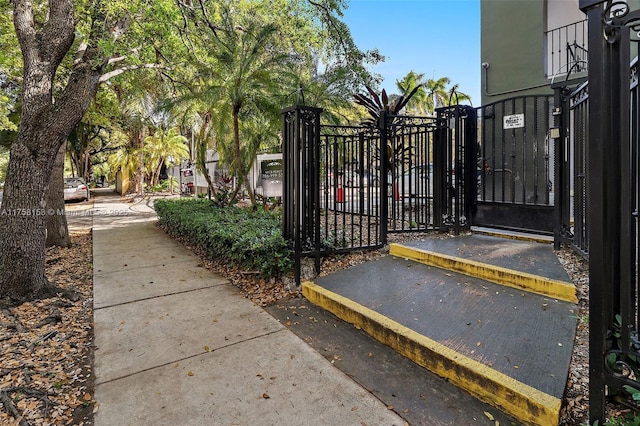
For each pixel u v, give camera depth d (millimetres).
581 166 3766
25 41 3949
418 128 5754
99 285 4480
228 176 9773
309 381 2410
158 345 2945
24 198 3914
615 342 1689
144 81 11328
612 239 1685
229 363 2654
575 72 5816
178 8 6305
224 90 7078
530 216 4988
